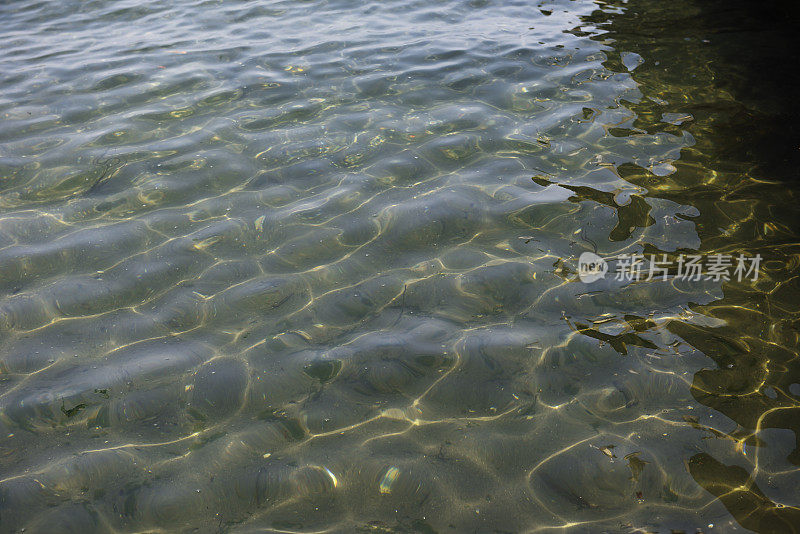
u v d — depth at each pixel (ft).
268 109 20.22
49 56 25.76
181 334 11.62
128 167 17.10
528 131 18.30
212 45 26.18
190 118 19.85
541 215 14.56
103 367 10.91
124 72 23.65
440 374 10.62
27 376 10.77
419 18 28.53
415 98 20.66
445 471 9.02
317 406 10.11
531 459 9.15
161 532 8.26
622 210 14.57
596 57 23.16
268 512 8.49
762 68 21.25
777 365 10.43
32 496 8.73
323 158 17.28
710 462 8.95
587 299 12.07
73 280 13.03
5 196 16.01
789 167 15.75
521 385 10.37
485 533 8.17
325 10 30.14
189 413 10.03
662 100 19.63
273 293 12.55
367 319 11.84
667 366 10.55
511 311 11.89
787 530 7.96
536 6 29.43
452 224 14.39
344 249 13.75
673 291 12.14
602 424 9.63
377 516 8.42
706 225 13.91
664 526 8.11
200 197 15.74
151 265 13.41
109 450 9.42
